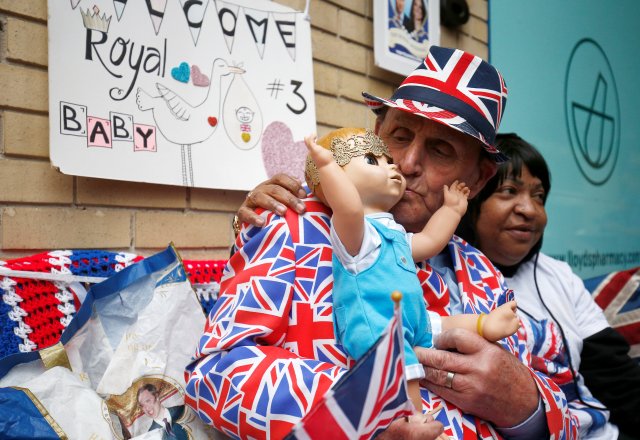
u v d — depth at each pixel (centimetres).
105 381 105
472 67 116
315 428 67
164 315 112
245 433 88
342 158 95
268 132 169
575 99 304
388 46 206
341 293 89
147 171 144
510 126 264
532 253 172
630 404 163
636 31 355
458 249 127
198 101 155
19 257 127
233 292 98
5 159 125
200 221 158
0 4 125
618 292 206
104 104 137
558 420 111
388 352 69
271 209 103
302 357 96
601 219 320
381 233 91
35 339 110
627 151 345
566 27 298
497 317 102
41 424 88
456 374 100
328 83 193
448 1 233
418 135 112
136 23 144
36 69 130
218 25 160
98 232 139
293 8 182
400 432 79
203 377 93
